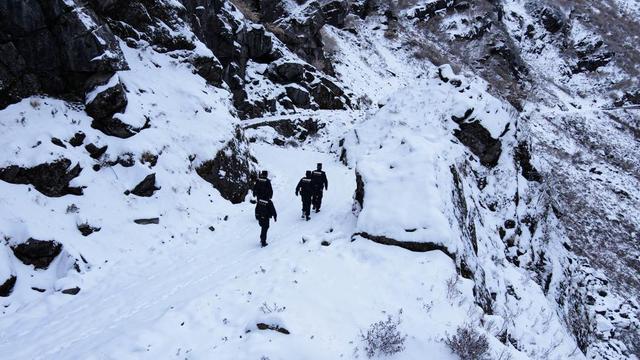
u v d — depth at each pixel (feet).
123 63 46.14
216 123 50.52
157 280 29.55
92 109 39.83
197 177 44.62
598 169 140.97
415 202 32.89
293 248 33.06
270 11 114.42
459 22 195.00
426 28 190.80
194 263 32.50
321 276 27.30
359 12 177.47
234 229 40.91
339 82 112.06
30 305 26.68
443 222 31.24
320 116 87.56
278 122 78.18
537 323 38.60
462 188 39.52
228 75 78.38
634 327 74.02
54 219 31.68
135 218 35.96
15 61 37.35
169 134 44.55
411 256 30.04
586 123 172.24
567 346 37.78
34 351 21.53
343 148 69.10
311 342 20.03
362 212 33.83
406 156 37.45
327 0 154.20
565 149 146.20
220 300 24.48
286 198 51.80
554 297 51.88
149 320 22.98
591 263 90.43
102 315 24.91
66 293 27.68
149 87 47.19
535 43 223.51
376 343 20.66
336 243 32.83
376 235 31.81
